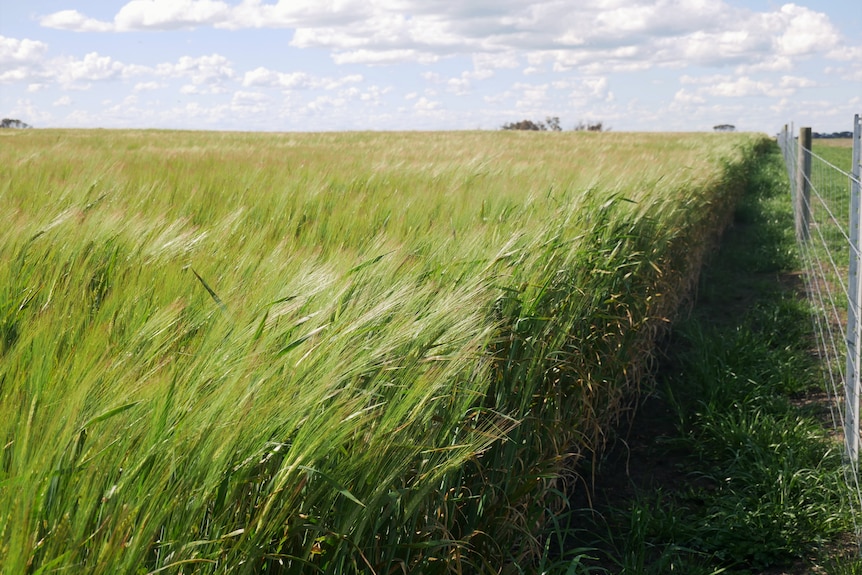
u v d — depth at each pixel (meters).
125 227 3.60
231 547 1.57
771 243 11.53
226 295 2.42
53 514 1.33
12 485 1.26
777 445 4.38
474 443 2.20
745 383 5.45
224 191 6.14
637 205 5.47
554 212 4.66
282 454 1.74
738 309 8.23
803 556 3.55
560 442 3.43
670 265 6.42
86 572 1.25
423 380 2.04
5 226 3.49
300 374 1.81
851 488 3.89
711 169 10.28
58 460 1.34
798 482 4.02
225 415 1.58
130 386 1.61
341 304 2.34
